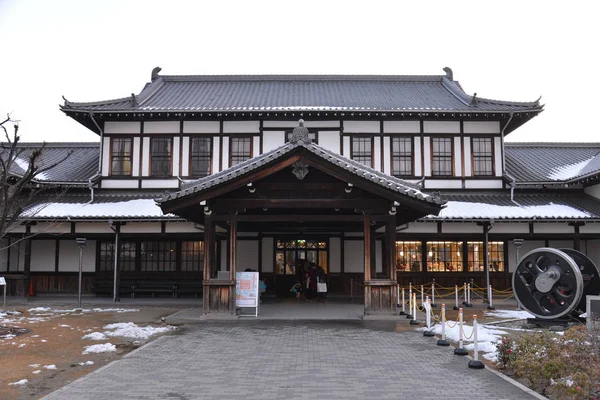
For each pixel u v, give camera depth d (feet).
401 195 53.52
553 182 87.04
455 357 35.68
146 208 79.56
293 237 89.25
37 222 79.97
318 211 68.08
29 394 27.07
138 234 80.48
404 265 87.66
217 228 80.74
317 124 88.48
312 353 37.06
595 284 52.70
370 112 86.22
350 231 85.05
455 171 88.07
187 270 86.84
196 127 88.33
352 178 53.47
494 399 25.46
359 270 88.17
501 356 32.37
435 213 54.44
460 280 87.04
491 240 84.99
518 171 91.97
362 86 107.24
